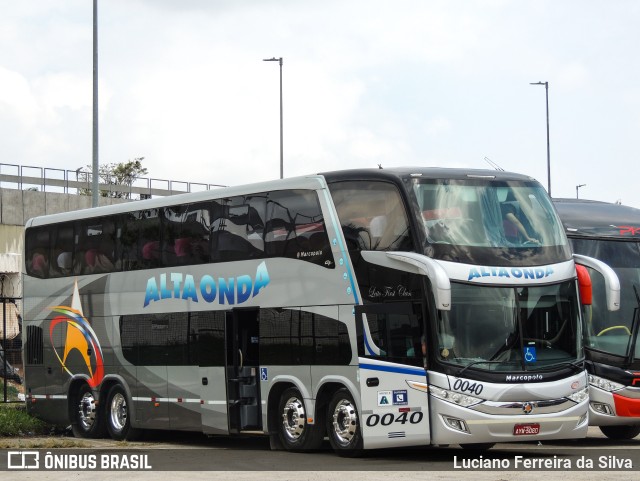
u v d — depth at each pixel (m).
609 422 21.00
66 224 25.12
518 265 17.73
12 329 39.12
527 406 17.27
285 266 19.50
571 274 18.20
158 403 22.34
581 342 18.05
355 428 18.12
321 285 18.77
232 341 20.67
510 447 20.88
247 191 20.47
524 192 18.52
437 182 17.89
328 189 18.83
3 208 42.56
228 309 20.66
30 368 25.95
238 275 20.47
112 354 23.58
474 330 17.27
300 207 19.31
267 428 19.78
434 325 17.09
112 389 23.80
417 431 17.23
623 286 21.75
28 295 26.11
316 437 19.00
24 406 28.02
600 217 22.69
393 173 17.97
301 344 19.06
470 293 17.33
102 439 23.95
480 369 17.16
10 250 42.75
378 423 17.69
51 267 25.50
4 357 28.83
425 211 17.58
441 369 17.08
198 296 21.38
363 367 17.91
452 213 17.72
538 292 17.77
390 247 17.75
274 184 19.91
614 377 21.00
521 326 17.50
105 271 23.91
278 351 19.52
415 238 17.39
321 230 18.84
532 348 17.53
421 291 17.22
